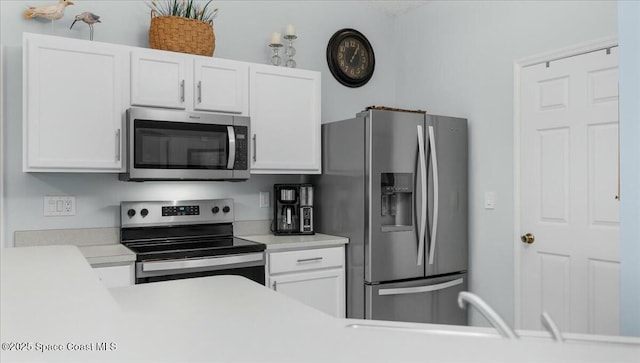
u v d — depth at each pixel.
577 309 2.69
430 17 3.66
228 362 0.63
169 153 2.64
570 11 2.73
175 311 1.11
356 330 0.76
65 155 2.46
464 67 3.38
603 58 2.57
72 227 2.75
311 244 2.96
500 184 3.10
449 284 3.15
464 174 3.27
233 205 3.18
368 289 2.92
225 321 0.82
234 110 2.93
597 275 2.59
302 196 3.29
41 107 2.40
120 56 2.60
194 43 2.83
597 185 2.60
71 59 2.47
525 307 2.96
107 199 2.85
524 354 0.63
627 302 1.41
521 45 2.99
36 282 1.06
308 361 0.63
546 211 2.85
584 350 0.65
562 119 2.77
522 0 2.99
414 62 3.81
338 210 3.19
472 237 3.29
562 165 2.77
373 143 2.91
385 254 2.94
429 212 3.09
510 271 3.03
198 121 2.73
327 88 3.68
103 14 2.84
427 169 3.10
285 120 3.13
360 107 3.84
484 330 0.79
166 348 0.68
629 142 1.41
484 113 3.22
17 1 2.62
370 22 3.90
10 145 2.60
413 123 3.05
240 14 3.29
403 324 0.89
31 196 2.65
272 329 0.77
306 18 3.58
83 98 2.50
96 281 1.07
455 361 0.61
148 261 2.45
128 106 2.63
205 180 2.91
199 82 2.81
